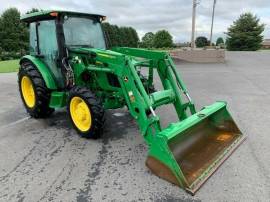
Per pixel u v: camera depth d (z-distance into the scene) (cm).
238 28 4684
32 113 575
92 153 417
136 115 388
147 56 492
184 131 351
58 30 490
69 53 498
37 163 389
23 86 598
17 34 3631
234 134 439
